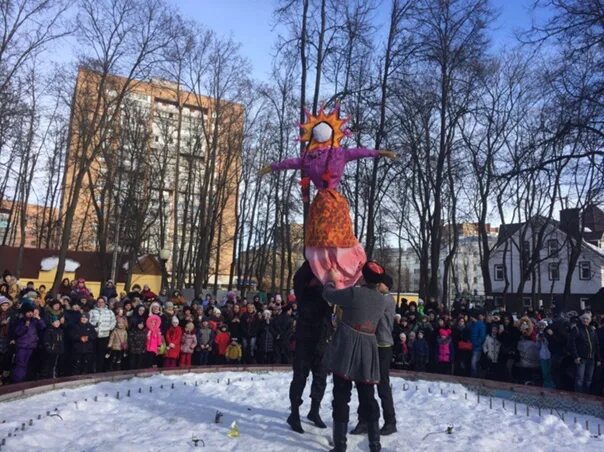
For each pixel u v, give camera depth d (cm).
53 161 3494
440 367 1292
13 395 716
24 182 2964
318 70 1795
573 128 1211
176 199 2864
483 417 701
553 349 1165
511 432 630
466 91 2153
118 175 3088
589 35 1191
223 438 566
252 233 3688
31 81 2180
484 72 2208
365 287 514
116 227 2766
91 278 3234
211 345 1290
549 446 582
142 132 3269
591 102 1193
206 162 3034
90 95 2658
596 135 1203
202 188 2983
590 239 4509
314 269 612
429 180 2375
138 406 716
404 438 588
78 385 820
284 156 2936
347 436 591
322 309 639
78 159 2489
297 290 648
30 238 4862
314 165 648
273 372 1052
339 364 498
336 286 584
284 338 1322
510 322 1273
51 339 1022
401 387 914
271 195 3438
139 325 1166
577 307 4197
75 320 1101
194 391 820
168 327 1233
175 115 4019
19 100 2139
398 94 1945
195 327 1271
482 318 1307
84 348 1093
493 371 1279
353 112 1888
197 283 2853
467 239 5906
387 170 2272
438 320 1345
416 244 3130
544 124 1466
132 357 1162
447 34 2012
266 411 699
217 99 2964
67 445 538
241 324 1364
